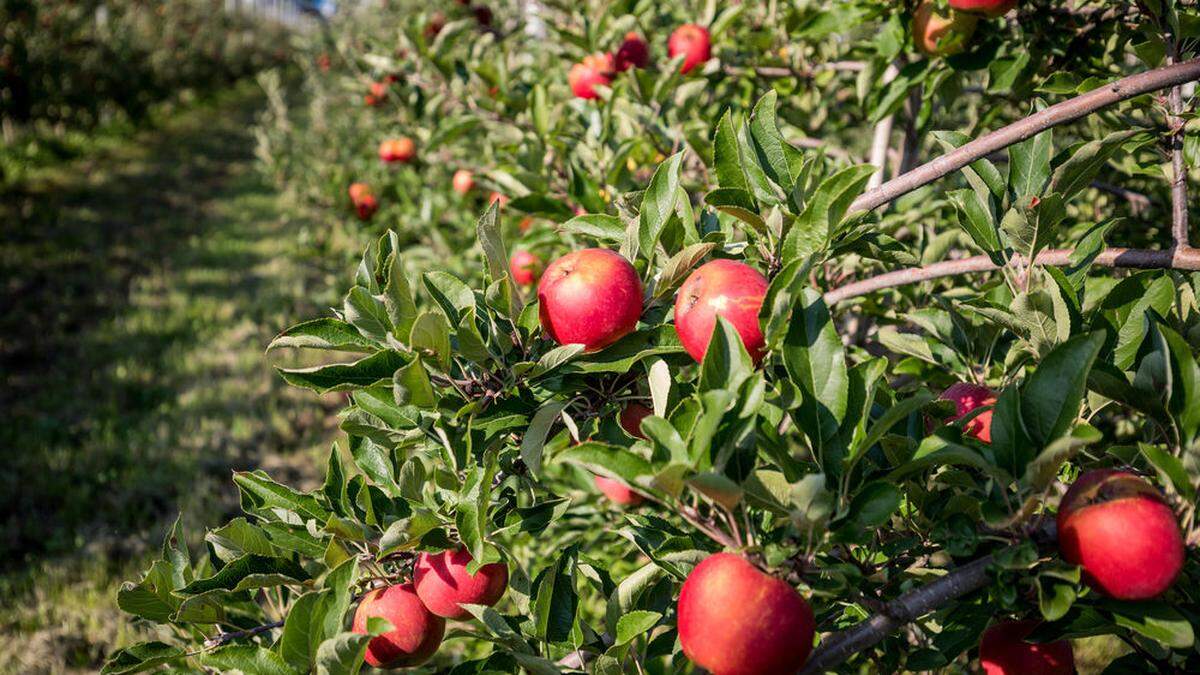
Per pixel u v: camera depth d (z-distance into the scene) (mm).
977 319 2250
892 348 2326
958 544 1396
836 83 4625
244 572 1701
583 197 2736
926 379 2479
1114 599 1316
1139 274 1642
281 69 34312
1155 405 1423
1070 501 1339
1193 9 1982
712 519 1380
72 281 10211
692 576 1350
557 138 3391
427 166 6371
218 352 8664
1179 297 1791
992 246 1885
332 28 15727
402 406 1625
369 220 7266
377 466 1921
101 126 18672
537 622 1689
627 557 3662
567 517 3732
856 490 1344
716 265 1602
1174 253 1666
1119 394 1457
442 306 1686
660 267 1883
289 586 1746
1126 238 3348
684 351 1708
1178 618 1251
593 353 1681
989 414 1820
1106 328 1649
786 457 1383
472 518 1555
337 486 1870
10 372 7988
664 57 4391
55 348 8547
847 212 1667
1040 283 1832
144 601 1734
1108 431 3395
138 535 5824
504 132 4156
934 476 1694
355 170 8562
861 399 1399
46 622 5004
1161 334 1340
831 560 1498
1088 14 2719
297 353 8625
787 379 1416
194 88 25797
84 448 6754
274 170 13523
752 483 1321
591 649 1739
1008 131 1562
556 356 1566
